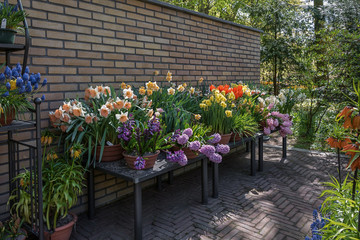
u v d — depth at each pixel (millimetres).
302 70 7559
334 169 4461
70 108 2486
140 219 2381
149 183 3830
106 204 3268
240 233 2584
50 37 2697
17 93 1993
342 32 6242
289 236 2523
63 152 2824
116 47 3305
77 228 2711
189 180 4109
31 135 2594
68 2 2820
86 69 3012
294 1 9781
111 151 2674
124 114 2445
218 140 3154
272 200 3312
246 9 9180
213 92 3623
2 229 2131
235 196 3443
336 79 6215
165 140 2783
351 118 1714
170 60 4070
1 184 2422
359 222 1572
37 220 2299
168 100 3451
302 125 7027
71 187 2346
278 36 8672
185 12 4285
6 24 2059
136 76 3572
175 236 2543
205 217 2900
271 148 5934
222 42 5133
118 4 3303
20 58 2498
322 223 1954
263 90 5730
